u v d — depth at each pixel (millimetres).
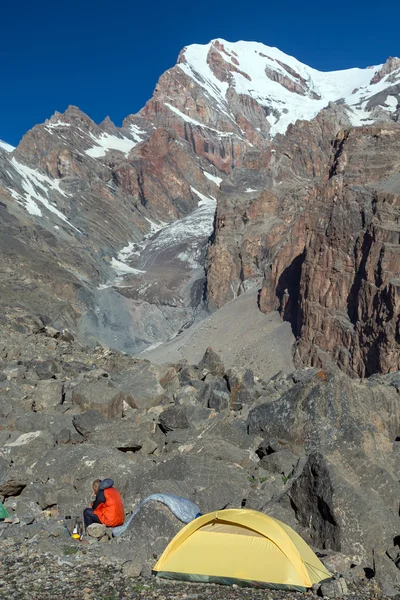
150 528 13539
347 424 16859
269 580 11555
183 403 23234
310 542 13336
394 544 12680
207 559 11922
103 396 22734
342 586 11297
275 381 29500
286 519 13750
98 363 37469
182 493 15266
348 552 12641
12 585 10883
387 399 18609
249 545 11969
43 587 10867
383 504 13469
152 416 21391
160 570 11961
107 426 19969
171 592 11055
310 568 11766
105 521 14086
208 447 17703
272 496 14977
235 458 17391
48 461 17641
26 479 16312
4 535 13383
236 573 11688
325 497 13203
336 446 16312
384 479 14688
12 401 22844
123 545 12930
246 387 24922
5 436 19703
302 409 17828
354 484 13961
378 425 17844
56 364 31531
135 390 23969
